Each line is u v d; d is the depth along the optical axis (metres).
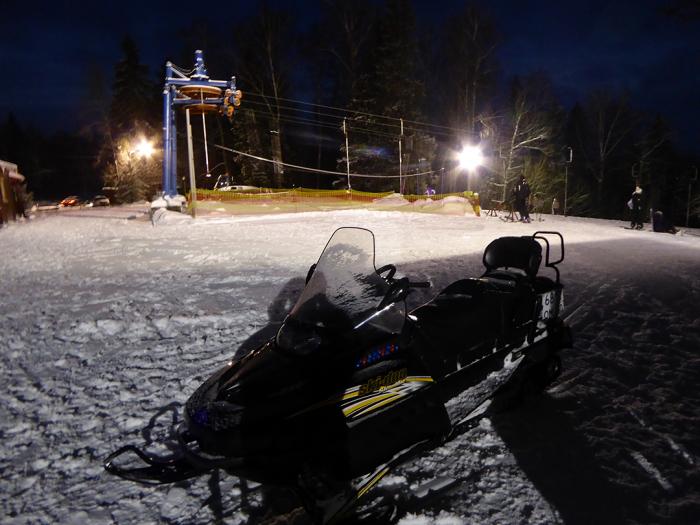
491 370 3.53
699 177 50.00
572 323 6.05
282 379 2.54
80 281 8.58
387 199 28.80
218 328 5.82
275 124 44.00
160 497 2.90
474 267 9.24
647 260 10.80
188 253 11.50
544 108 42.91
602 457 3.19
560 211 45.75
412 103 40.69
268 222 19.81
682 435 3.45
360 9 44.28
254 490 2.95
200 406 2.58
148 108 54.41
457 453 3.27
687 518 2.63
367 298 2.93
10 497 2.92
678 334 5.59
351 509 2.54
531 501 2.79
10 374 4.68
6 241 15.05
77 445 3.46
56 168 90.62
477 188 40.91
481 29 42.78
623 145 52.31
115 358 5.01
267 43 43.72
